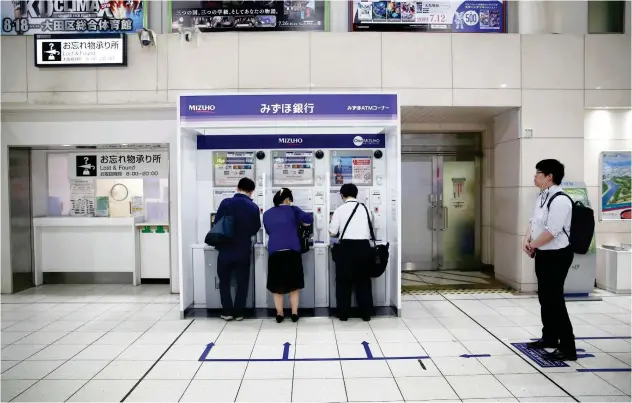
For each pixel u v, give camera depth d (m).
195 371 3.16
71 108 5.45
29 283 6.03
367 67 5.36
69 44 5.39
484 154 6.94
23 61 5.46
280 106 4.40
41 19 5.52
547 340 3.50
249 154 4.89
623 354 3.41
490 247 6.96
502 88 5.38
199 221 4.93
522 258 5.41
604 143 5.78
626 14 5.54
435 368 3.18
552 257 3.29
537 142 5.37
